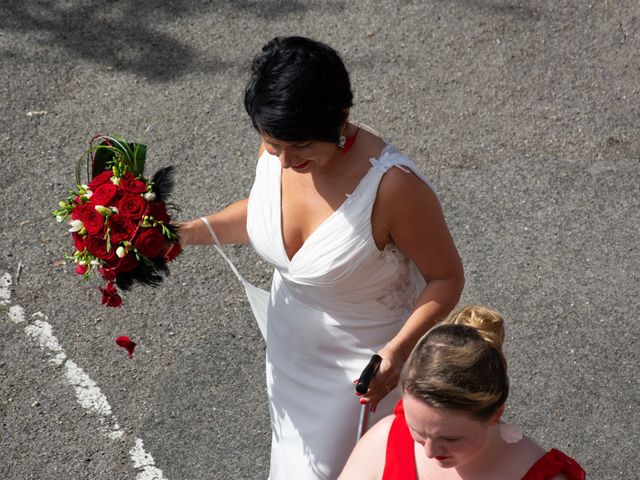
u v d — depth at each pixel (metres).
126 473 8.52
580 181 11.51
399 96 12.91
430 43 13.75
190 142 12.30
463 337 4.31
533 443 4.70
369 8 14.41
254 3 14.54
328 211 6.08
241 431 8.90
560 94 12.84
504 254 10.62
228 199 11.52
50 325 9.97
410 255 6.08
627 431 8.72
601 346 9.55
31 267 10.63
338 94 5.38
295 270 6.29
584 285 10.23
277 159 6.38
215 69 13.43
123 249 6.29
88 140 12.35
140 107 12.85
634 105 12.61
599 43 13.62
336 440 6.53
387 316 6.40
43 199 11.52
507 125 12.37
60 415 9.03
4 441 8.80
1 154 12.12
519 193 11.38
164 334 9.88
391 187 5.83
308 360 6.62
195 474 8.52
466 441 4.32
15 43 13.87
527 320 9.87
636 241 10.73
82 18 14.29
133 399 9.20
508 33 13.86
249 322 10.00
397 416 5.02
